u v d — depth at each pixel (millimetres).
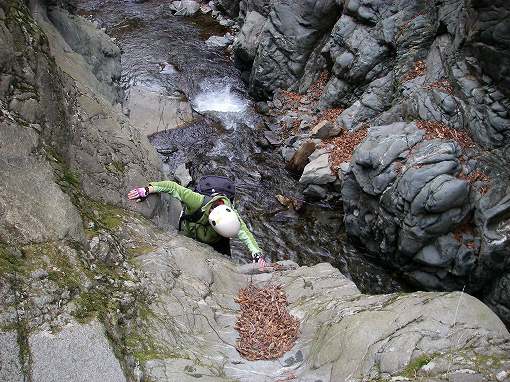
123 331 4086
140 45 17328
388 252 10047
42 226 4297
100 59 10078
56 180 4828
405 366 3631
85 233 4715
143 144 6719
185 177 11586
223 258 5965
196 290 5039
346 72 13406
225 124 13922
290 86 15055
